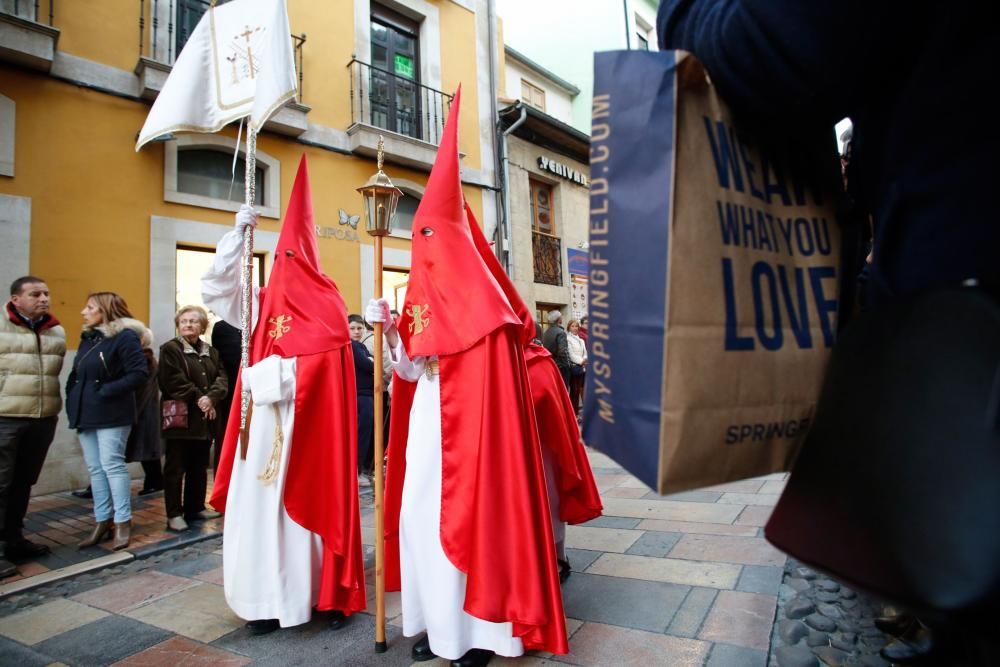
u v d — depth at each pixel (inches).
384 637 94.0
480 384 88.4
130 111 252.1
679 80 30.5
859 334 27.3
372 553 145.0
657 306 29.7
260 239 288.8
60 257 230.7
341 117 330.6
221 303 115.6
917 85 27.3
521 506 84.8
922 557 21.7
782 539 26.9
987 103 24.9
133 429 170.6
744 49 29.8
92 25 246.1
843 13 26.6
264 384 102.3
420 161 349.4
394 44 375.2
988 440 21.4
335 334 110.3
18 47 218.5
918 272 27.0
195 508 181.2
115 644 101.4
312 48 322.3
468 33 412.5
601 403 31.9
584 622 98.3
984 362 22.2
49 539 163.3
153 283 252.4
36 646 102.0
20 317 144.6
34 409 142.9
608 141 32.0
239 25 123.9
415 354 93.7
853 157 38.3
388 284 350.0
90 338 158.2
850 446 25.6
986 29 25.0
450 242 94.6
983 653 25.7
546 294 451.2
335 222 321.4
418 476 91.7
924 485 22.5
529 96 524.1
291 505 100.5
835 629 90.4
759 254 32.6
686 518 156.4
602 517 163.8
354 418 109.9
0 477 137.0
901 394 24.4
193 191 275.9
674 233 29.6
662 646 88.2
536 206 467.5
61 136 234.7
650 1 630.5
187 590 126.0
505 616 82.0
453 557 84.0
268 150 299.7
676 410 29.1
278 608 99.3
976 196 25.1
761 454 31.7
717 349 30.2
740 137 32.9
